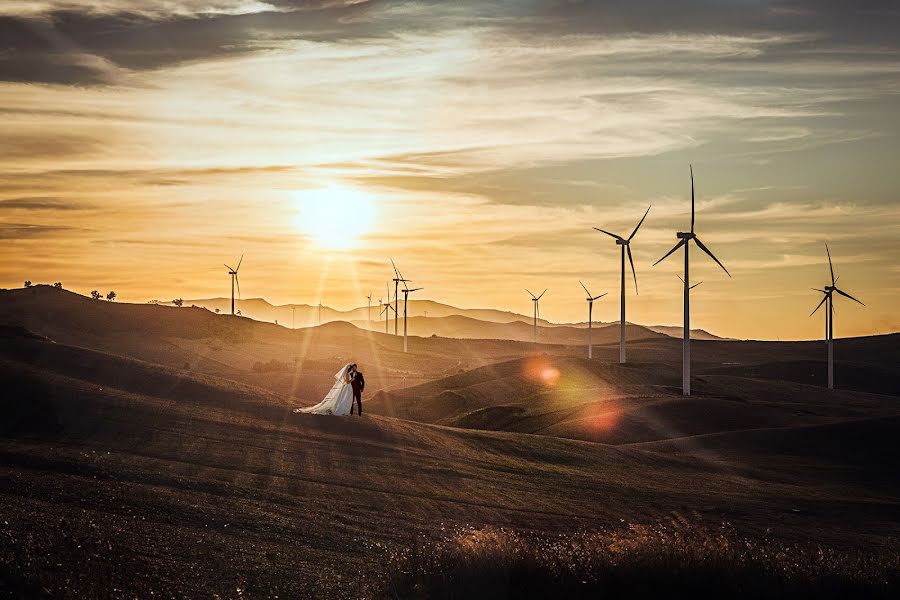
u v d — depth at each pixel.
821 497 50.41
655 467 58.06
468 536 23.00
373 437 52.97
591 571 20.11
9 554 18.52
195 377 65.00
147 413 50.72
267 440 47.97
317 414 57.25
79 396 52.16
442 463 48.25
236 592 18.91
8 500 27.06
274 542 25.94
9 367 57.47
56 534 22.14
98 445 42.34
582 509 39.91
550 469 51.59
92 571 18.39
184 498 31.53
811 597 20.36
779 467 61.47
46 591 16.27
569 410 93.75
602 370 137.88
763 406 93.06
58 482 31.53
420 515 34.38
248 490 35.22
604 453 60.25
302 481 39.00
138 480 34.44
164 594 17.94
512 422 95.12
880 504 48.44
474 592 19.19
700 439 71.62
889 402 131.62
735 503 46.00
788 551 25.48
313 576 21.59
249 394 61.41
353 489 38.56
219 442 45.94
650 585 20.03
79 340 183.88
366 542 27.52
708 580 20.28
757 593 20.17
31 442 41.59
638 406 90.69
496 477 46.34
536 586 19.55
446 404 113.88
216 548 23.77
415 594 19.02
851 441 68.88
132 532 24.31
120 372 62.84
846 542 36.78
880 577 21.42
